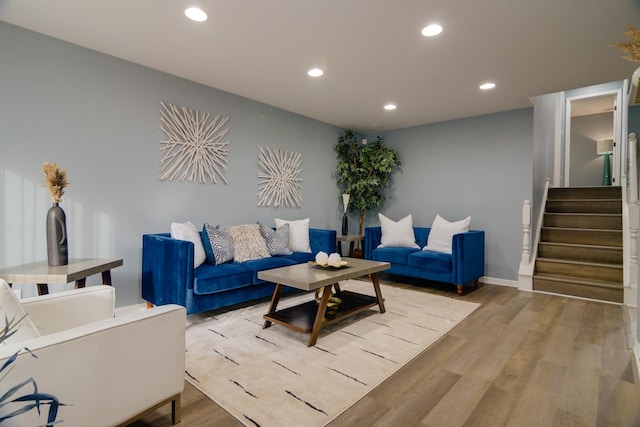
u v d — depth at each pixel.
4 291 1.12
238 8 2.17
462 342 2.49
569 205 4.95
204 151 3.60
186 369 2.04
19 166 2.49
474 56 2.82
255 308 3.27
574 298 3.70
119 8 2.20
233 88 3.67
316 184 5.02
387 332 2.67
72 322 1.59
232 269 2.99
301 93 3.80
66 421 1.13
